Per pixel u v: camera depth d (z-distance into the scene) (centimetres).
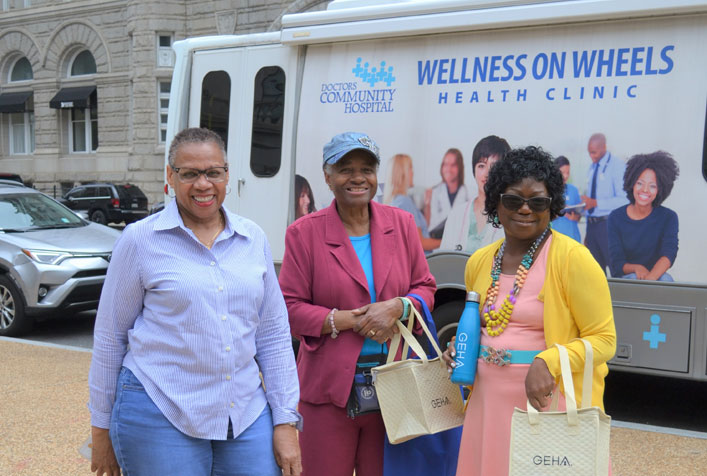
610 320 249
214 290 244
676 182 468
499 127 525
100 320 250
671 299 470
